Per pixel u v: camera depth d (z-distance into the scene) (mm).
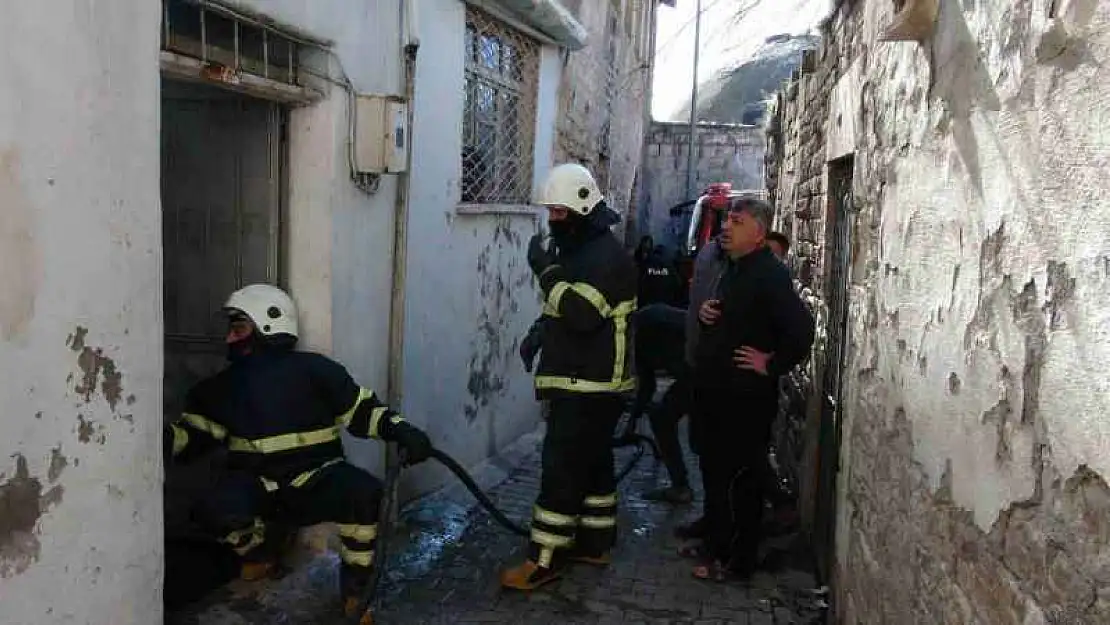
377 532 3455
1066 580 1542
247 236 3914
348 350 4059
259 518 3525
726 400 4234
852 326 3812
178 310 4047
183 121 3920
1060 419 1600
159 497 2799
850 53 4184
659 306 5902
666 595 4258
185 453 3582
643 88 13477
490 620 3900
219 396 3543
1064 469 1574
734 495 4375
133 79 2555
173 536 3711
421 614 3920
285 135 3822
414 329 5000
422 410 5188
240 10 3119
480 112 6047
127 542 2652
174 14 2926
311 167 3812
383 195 4379
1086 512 1482
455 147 5402
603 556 4570
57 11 2254
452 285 5516
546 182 4156
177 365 4082
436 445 5430
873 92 3547
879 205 3354
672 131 17344
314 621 3562
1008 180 1929
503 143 6512
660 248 11812
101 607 2559
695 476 6418
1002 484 1873
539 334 4473
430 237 5148
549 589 4254
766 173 8586
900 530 2750
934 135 2561
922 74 2742
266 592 3693
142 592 2740
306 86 3664
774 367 4070
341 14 3809
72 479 2408
